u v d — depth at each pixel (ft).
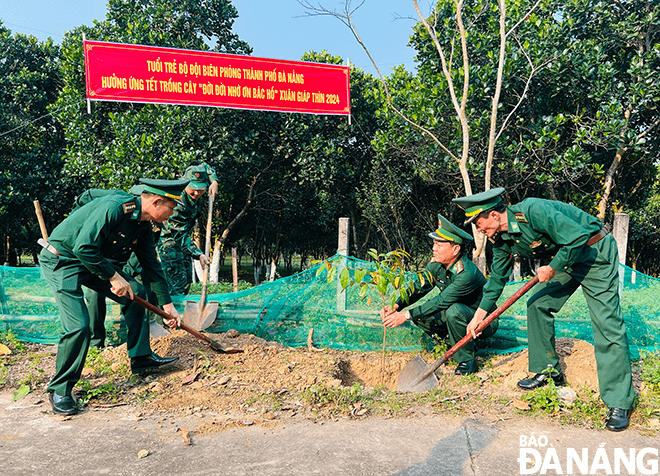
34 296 18.80
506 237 12.28
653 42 41.22
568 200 45.55
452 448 10.09
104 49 31.22
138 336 13.87
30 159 56.34
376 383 15.02
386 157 48.44
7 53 60.64
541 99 41.29
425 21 30.55
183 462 9.43
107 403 12.25
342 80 35.22
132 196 12.45
